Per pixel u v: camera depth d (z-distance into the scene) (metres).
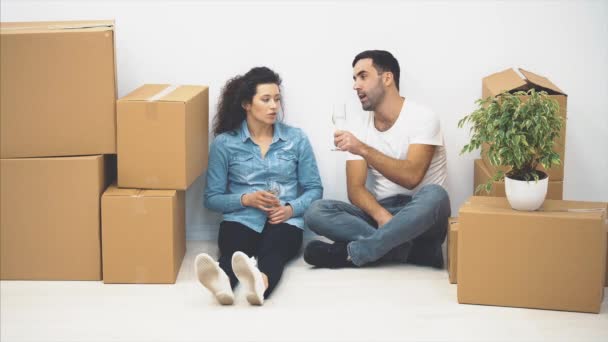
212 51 3.73
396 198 3.54
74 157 3.23
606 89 3.70
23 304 3.04
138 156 3.24
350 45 3.71
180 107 3.20
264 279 3.05
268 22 3.71
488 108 2.89
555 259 2.89
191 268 3.45
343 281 3.26
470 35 3.69
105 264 3.24
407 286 3.19
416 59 3.71
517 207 2.94
